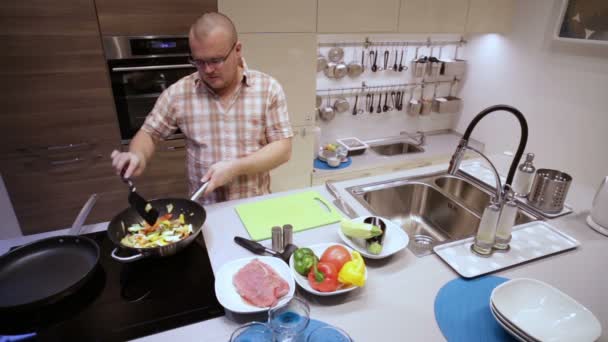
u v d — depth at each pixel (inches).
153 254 39.0
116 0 73.2
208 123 58.1
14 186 80.5
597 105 86.6
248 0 79.1
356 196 58.4
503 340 32.7
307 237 46.9
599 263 43.6
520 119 41.8
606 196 48.9
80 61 75.5
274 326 29.6
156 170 88.6
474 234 48.8
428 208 65.4
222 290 36.4
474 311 35.9
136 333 32.9
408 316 35.0
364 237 42.3
